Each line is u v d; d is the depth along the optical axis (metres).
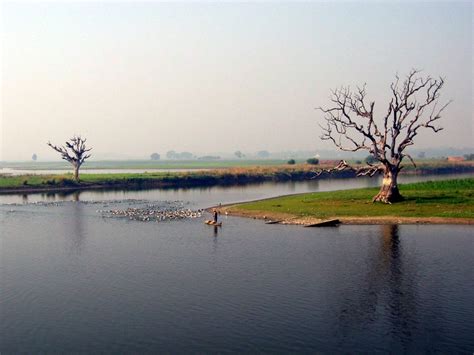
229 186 128.50
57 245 47.44
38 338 25.41
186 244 46.97
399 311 28.48
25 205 83.56
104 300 30.91
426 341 24.61
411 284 33.31
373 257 40.66
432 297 30.70
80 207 80.19
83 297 31.52
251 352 23.58
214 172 153.50
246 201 87.94
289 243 46.56
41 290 33.03
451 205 65.19
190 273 36.69
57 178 125.94
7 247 46.62
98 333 25.92
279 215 63.41
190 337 25.30
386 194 69.44
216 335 25.48
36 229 57.09
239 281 34.50
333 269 37.25
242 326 26.56
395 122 68.31
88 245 47.25
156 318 27.83
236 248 44.81
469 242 45.69
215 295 31.53
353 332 25.69
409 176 165.50
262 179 153.38
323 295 31.30
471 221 55.56
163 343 24.64
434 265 37.88
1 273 37.34
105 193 108.88
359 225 55.50
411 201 69.50
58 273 37.19
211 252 43.38
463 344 24.25
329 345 24.25
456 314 27.88
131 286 33.66
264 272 36.69
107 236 51.91
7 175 144.88
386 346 24.14
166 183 135.12
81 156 132.88
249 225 57.62
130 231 54.84
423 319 27.28
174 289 32.88
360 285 33.22
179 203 85.88
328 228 54.22
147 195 103.38
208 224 58.69
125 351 23.83
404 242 46.09
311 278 35.03
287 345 24.30
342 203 70.88
